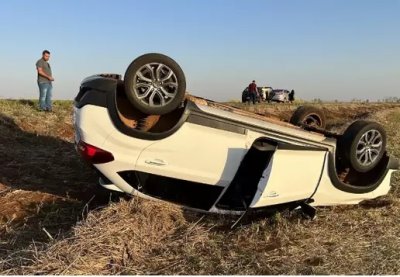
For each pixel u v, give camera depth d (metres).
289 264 4.75
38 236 5.72
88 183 8.00
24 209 6.61
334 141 6.43
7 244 5.43
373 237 5.59
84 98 5.72
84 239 4.91
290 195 6.12
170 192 6.01
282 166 5.96
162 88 5.54
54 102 17.94
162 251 5.07
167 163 5.73
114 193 6.52
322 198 6.56
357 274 4.54
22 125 12.06
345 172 7.11
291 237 5.62
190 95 6.19
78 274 4.34
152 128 5.86
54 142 11.34
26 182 7.81
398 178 8.19
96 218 5.50
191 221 6.00
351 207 6.95
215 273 4.54
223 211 6.10
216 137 5.79
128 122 5.88
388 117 26.02
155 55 5.49
